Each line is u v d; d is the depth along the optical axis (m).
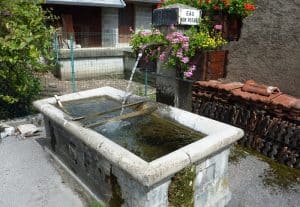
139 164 2.22
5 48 4.49
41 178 3.52
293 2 4.09
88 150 2.99
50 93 7.41
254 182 3.49
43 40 5.11
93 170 3.01
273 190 3.34
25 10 4.87
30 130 4.70
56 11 10.87
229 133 2.83
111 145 2.56
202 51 4.51
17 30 4.56
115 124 3.44
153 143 3.08
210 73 4.67
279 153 3.91
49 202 3.08
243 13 4.50
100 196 2.97
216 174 2.87
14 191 3.26
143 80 9.29
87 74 9.97
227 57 4.95
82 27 11.71
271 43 4.45
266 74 4.60
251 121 4.18
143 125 3.50
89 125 3.24
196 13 4.57
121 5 11.20
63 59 9.30
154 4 13.03
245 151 4.23
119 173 2.55
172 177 2.42
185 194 2.52
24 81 5.20
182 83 4.81
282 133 3.83
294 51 4.20
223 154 2.88
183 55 4.48
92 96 4.48
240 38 4.84
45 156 4.05
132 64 10.23
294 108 3.68
